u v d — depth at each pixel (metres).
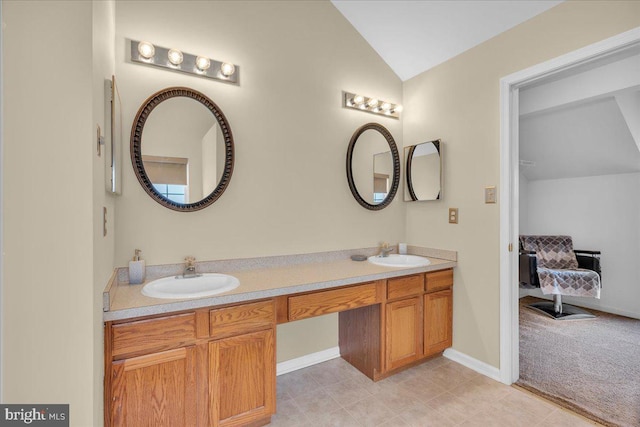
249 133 2.04
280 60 2.17
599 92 2.56
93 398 0.98
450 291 2.38
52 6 0.94
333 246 2.40
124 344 1.26
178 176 1.79
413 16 2.27
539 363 2.36
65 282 0.94
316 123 2.33
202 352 1.42
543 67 1.87
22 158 0.90
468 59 2.29
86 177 0.96
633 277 3.46
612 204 3.62
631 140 3.14
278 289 1.59
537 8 1.88
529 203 4.40
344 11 2.45
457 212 2.37
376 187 2.63
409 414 1.75
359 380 2.12
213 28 1.92
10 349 0.89
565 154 3.71
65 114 0.94
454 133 2.39
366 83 2.60
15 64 0.90
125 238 1.66
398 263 2.36
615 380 2.11
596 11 1.66
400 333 2.12
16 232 0.90
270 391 1.59
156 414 1.33
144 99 1.71
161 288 1.60
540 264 3.89
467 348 2.29
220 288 1.57
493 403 1.85
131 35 1.69
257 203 2.07
